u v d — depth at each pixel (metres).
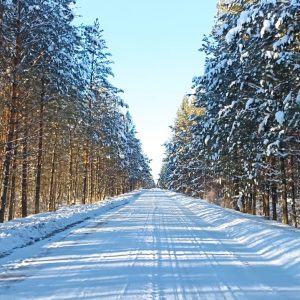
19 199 37.31
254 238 12.00
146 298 6.11
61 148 32.78
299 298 6.32
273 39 14.09
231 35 13.98
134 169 87.50
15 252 9.97
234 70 19.48
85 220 18.77
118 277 7.46
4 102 17.66
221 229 15.70
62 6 21.30
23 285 6.86
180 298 6.15
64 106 25.06
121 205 31.92
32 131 21.00
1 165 23.84
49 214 20.39
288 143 17.33
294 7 11.78
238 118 17.91
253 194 25.70
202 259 9.36
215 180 35.25
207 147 25.31
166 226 16.16
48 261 8.91
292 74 14.45
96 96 34.50
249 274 7.94
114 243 11.52
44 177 36.62
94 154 42.22
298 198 25.02
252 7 13.61
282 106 14.62
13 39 17.55
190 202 33.81
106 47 34.94
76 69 24.23
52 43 19.83
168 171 86.88
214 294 6.44
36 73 19.66
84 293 6.38
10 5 16.97
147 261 8.98
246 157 20.56
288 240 10.21
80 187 53.12
